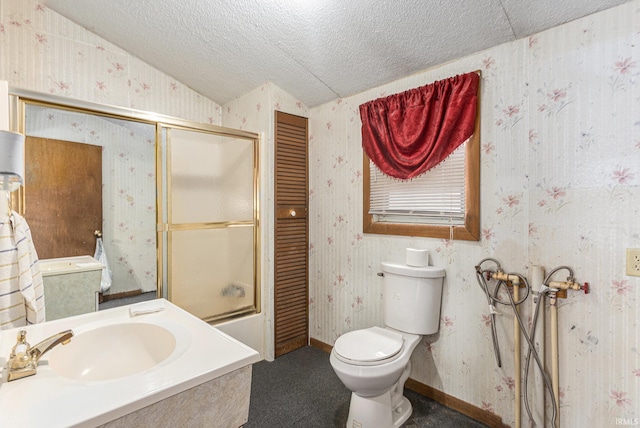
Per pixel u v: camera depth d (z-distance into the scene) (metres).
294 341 2.61
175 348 0.98
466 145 1.76
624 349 1.32
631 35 1.28
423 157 1.85
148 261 2.23
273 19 1.81
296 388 2.04
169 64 2.38
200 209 2.21
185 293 2.15
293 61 2.14
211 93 2.70
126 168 2.12
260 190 2.48
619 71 1.32
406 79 2.04
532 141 1.55
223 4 1.75
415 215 2.02
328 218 2.55
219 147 2.29
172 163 2.08
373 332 1.83
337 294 2.49
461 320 1.80
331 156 2.51
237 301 2.40
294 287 2.61
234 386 0.88
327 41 1.90
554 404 1.47
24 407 0.67
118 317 1.24
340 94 2.40
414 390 2.01
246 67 2.28
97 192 2.03
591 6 1.34
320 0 1.61
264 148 2.46
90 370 1.07
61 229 1.90
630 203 1.30
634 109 1.29
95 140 1.99
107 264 2.09
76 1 1.91
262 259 2.48
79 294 1.98
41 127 1.77
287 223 2.55
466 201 1.76
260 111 2.49
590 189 1.40
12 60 1.90
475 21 1.54
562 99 1.46
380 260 2.19
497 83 1.65
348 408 1.84
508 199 1.63
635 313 1.30
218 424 0.85
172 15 1.89
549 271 1.51
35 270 1.46
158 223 2.04
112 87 2.26
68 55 2.08
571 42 1.43
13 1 1.89
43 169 1.81
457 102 1.72
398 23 1.65
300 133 2.62
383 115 2.07
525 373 1.54
